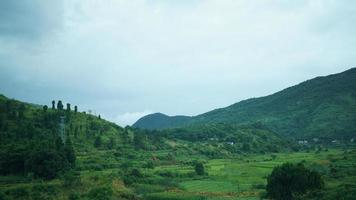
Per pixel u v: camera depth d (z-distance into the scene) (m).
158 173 172.00
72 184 129.00
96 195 116.50
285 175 110.12
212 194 134.38
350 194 99.88
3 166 152.62
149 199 126.62
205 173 179.75
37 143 169.62
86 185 129.75
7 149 163.38
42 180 139.75
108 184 130.75
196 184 156.50
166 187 148.38
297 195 111.00
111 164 180.62
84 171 161.00
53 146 166.25
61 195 116.94
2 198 108.25
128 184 149.12
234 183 157.88
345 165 165.50
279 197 110.62
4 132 191.75
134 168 174.62
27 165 147.62
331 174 145.62
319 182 111.06
